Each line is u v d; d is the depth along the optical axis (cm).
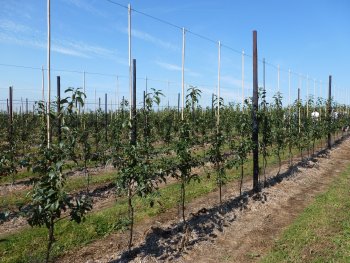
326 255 780
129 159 729
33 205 542
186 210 1077
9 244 819
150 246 824
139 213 1036
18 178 1516
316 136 2105
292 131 1773
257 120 1262
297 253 793
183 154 837
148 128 1655
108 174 1582
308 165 1875
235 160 1136
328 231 917
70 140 638
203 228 941
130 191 756
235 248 855
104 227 929
